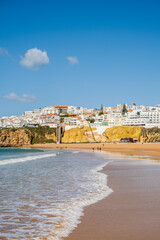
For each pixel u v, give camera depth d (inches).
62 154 2883.9
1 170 1168.2
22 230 356.5
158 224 363.9
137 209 451.8
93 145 6451.8
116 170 1142.3
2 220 404.5
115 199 541.3
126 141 7800.2
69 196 585.9
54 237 326.0
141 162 1594.5
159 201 513.3
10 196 591.8
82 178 889.5
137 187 685.3
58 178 892.0
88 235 327.9
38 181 824.3
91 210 454.6
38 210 464.4
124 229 345.7
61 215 427.2
